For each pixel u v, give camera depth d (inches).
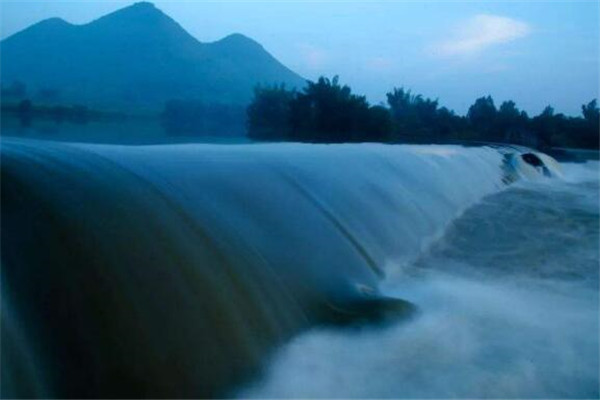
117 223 254.2
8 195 238.8
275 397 231.6
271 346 260.8
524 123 1774.1
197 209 311.0
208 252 278.4
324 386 242.2
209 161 410.9
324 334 284.7
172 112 1888.5
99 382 199.6
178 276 248.7
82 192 264.1
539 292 372.5
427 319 313.3
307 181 454.3
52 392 191.0
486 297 357.4
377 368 256.8
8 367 182.1
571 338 294.4
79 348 202.1
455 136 1736.0
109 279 225.5
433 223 563.5
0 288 200.7
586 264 440.5
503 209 687.1
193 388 216.4
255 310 267.4
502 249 489.1
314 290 322.3
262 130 1469.0
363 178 535.8
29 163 269.6
